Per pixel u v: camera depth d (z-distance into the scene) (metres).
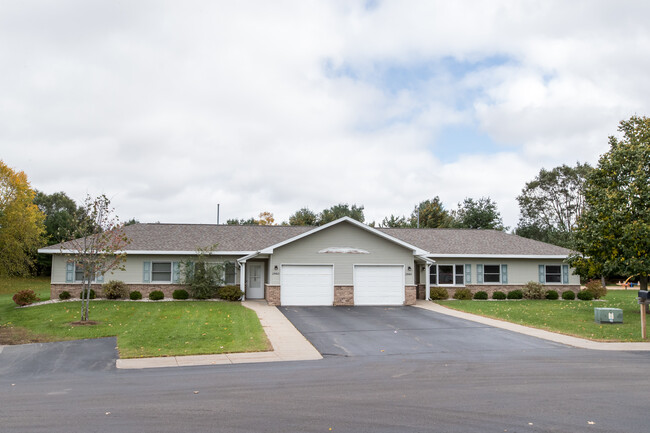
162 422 7.51
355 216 61.31
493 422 7.50
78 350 14.20
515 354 13.84
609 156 25.64
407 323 19.75
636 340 16.23
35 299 25.95
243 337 16.17
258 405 8.45
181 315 21.03
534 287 31.02
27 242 43.12
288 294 26.27
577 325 19.39
